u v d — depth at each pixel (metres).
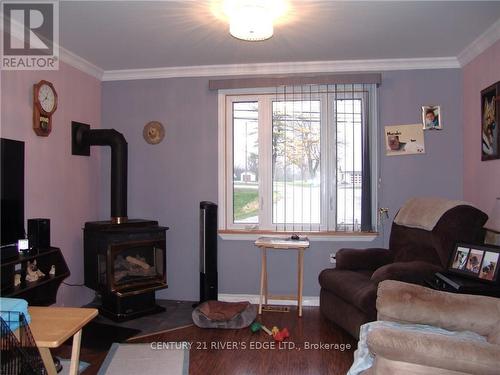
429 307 1.97
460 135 3.81
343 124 3.86
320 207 3.94
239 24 2.54
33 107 3.13
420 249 3.19
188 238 4.14
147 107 4.17
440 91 3.83
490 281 2.34
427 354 1.48
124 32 3.08
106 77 4.19
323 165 3.92
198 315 3.38
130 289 3.56
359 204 3.86
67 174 3.63
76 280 3.79
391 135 3.87
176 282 4.16
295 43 3.35
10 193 2.76
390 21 2.89
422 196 3.85
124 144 3.80
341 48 3.48
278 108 3.97
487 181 3.30
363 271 3.42
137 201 4.20
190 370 2.61
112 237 3.49
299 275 3.66
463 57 3.64
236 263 4.06
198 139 4.11
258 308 3.82
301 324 3.46
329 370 2.61
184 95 4.12
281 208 3.99
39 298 2.98
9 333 1.56
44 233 2.94
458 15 2.79
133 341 3.08
